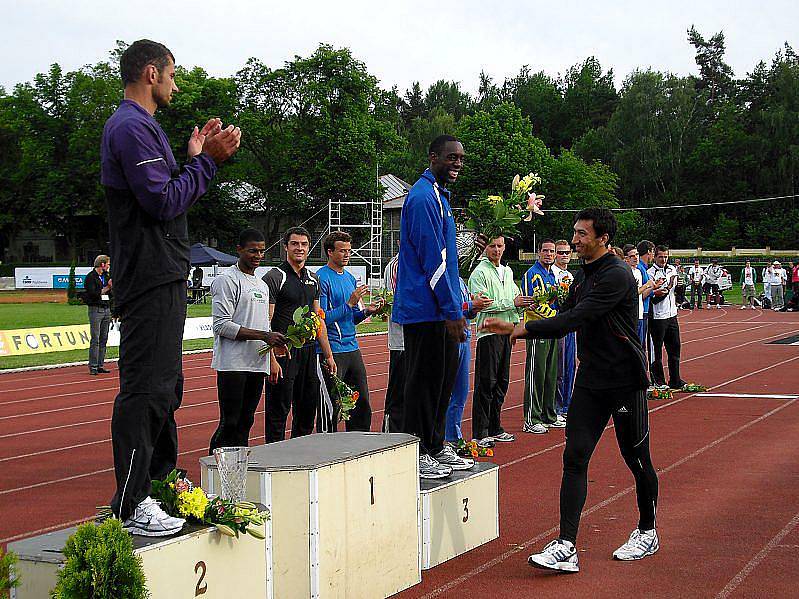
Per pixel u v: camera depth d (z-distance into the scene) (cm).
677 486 746
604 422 550
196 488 415
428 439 568
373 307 843
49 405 1345
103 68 6238
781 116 7812
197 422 1172
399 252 557
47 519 679
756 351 2055
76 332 2289
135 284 397
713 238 7719
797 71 8188
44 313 3366
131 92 405
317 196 5722
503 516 664
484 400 935
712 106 8825
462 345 760
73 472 859
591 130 9075
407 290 545
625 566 541
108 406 1335
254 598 425
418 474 524
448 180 557
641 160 8138
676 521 639
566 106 10506
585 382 546
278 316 805
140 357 400
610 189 7388
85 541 357
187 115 5538
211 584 399
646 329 1307
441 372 554
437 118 9875
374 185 5703
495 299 931
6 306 3916
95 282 1747
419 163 8906
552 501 707
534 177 636
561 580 518
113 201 396
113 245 403
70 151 6081
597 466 826
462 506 571
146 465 402
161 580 374
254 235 737
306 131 5825
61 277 5281
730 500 695
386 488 494
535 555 525
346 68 5712
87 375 1747
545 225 6838
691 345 2248
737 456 866
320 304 841
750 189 7988
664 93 8362
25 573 375
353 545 467
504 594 496
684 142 8275
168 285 402
